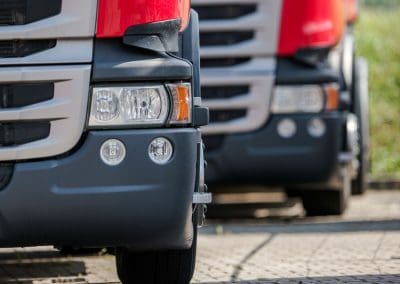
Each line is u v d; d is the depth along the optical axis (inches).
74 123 299.1
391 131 896.9
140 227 301.6
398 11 1124.5
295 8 540.4
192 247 332.8
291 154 538.9
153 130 302.0
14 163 298.2
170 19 306.3
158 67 303.1
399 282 359.9
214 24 539.2
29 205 297.1
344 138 562.9
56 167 297.0
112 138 299.1
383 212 609.6
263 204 658.2
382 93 947.3
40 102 299.7
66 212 297.6
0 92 300.5
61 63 300.7
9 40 301.3
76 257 431.8
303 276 377.1
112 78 300.8
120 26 301.9
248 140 538.0
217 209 636.1
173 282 339.0
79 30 300.8
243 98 538.6
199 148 317.4
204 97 539.5
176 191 302.4
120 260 341.1
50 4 301.4
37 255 435.8
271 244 467.8
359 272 382.0
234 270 393.7
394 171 849.5
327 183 547.8
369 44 1002.1
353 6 602.9
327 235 496.7
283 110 539.5
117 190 298.5
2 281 377.1
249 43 540.1
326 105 542.6
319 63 542.6
